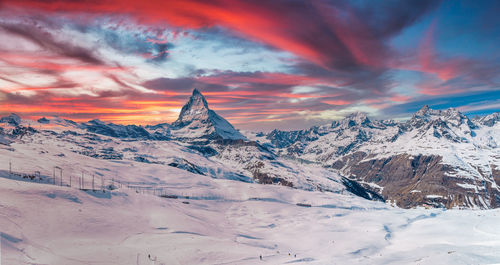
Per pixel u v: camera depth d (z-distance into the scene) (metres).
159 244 104.12
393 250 135.25
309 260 105.75
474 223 173.12
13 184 136.00
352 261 102.75
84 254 82.06
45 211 110.25
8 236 81.06
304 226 199.00
